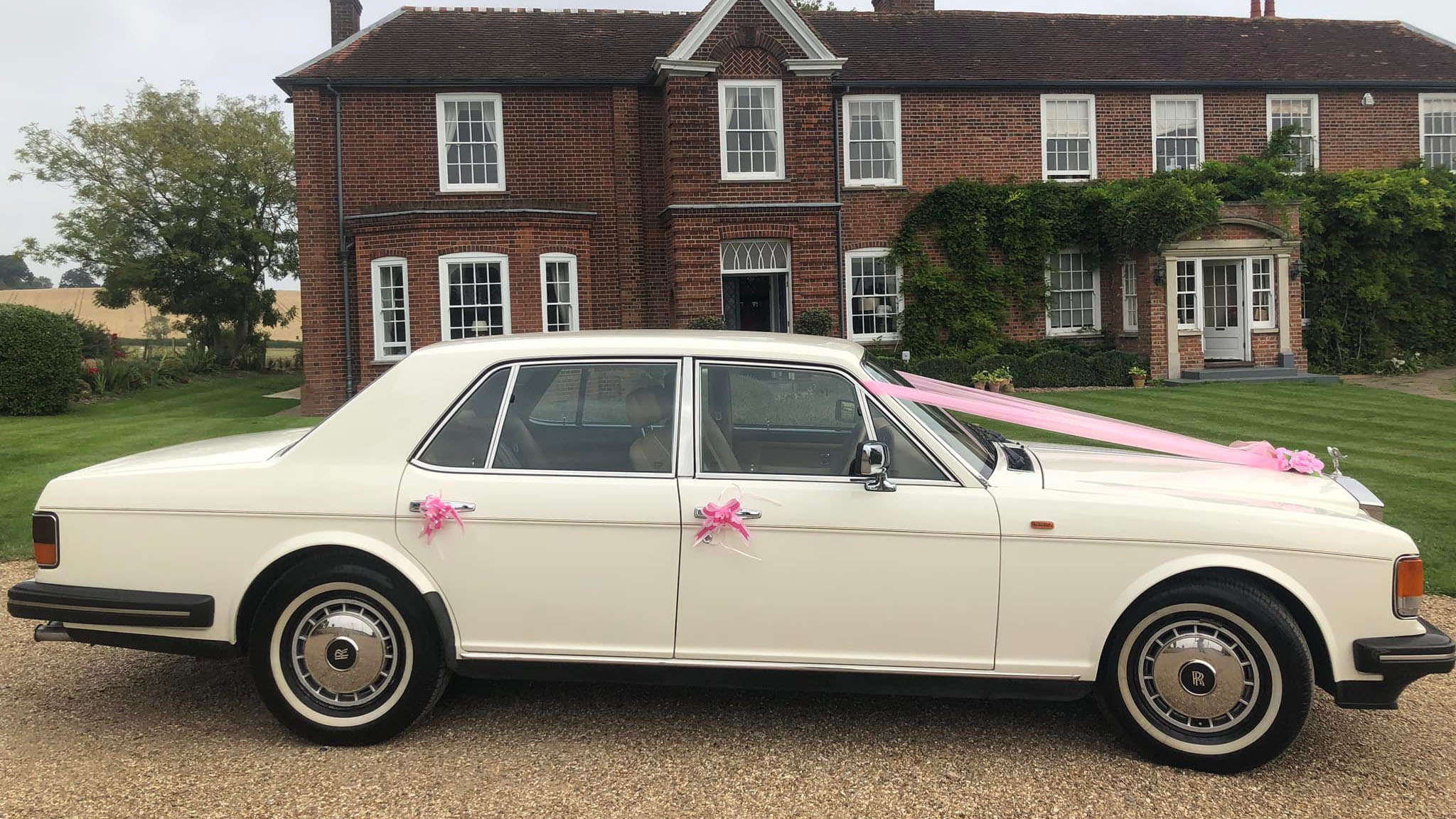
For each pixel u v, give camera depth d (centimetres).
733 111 1795
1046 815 322
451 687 442
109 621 372
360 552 371
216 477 376
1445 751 376
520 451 379
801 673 364
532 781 345
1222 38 2202
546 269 1712
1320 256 1995
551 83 1792
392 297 1673
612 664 368
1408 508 780
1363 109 2106
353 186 1750
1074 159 2019
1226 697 349
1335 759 369
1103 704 372
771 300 1922
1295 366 1930
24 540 702
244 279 3122
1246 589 348
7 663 474
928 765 360
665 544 362
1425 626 353
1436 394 1644
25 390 1598
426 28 1891
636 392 382
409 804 327
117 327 5194
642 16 2047
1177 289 1936
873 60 1983
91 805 326
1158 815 323
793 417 394
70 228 3025
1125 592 352
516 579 367
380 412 380
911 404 388
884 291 1967
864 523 356
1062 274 2022
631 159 1834
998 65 2014
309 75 1725
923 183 1955
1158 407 1470
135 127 3030
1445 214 2070
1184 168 2038
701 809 324
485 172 1802
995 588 355
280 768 356
